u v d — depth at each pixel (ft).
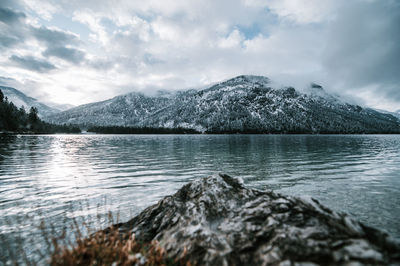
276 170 62.90
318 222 15.66
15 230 22.84
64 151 126.62
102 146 177.88
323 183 45.73
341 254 11.93
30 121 611.88
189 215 20.24
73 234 21.84
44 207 30.83
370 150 132.26
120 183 46.88
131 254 14.08
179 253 14.76
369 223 24.62
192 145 192.95
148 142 252.42
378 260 11.07
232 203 21.35
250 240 14.87
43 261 16.80
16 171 60.64
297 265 11.65
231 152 122.93
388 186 42.32
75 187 43.04
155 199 35.32
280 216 17.02
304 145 187.11
